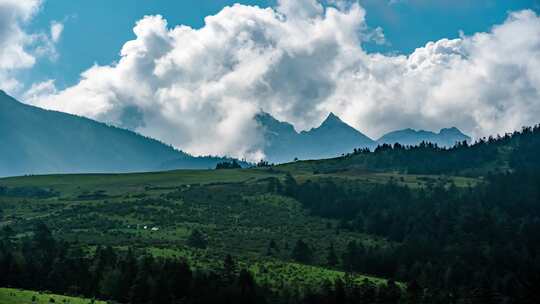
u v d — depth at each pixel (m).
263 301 160.50
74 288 157.50
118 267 164.62
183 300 159.50
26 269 160.62
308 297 164.75
